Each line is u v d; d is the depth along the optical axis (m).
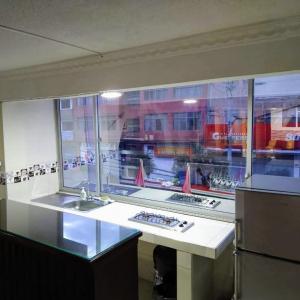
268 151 2.66
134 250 1.48
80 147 3.96
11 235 1.51
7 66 3.22
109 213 3.07
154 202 3.29
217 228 2.61
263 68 2.06
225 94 2.84
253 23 1.99
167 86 2.53
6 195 3.60
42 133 3.96
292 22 1.90
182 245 2.33
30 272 1.47
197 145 3.16
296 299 1.85
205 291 2.58
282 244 1.86
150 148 3.51
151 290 3.15
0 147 3.57
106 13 1.73
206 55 2.28
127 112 3.60
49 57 2.84
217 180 3.07
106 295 1.30
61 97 3.21
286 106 2.54
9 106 3.58
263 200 1.89
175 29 2.08
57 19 1.81
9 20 1.81
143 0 1.55
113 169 3.75
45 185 4.01
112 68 2.77
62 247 1.33
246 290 2.01
